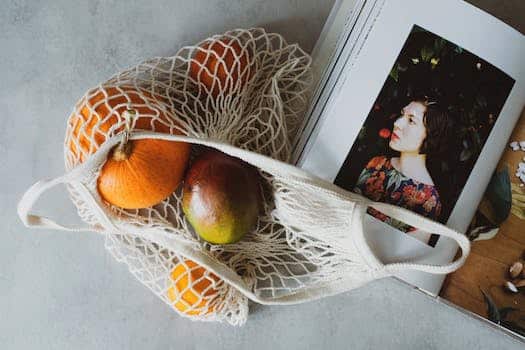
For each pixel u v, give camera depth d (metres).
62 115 0.67
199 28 0.67
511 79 0.60
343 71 0.60
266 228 0.68
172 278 0.62
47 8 0.66
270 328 0.69
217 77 0.61
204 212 0.57
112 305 0.68
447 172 0.61
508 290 0.62
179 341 0.69
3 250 0.68
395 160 0.61
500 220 0.62
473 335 0.69
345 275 0.62
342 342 0.69
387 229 0.61
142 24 0.67
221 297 0.63
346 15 0.63
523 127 0.62
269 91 0.65
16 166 0.67
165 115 0.58
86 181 0.55
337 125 0.61
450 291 0.62
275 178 0.60
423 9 0.59
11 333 0.68
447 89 0.60
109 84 0.61
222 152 0.60
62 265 0.68
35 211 0.67
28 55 0.67
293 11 0.67
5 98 0.67
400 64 0.60
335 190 0.57
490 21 0.59
